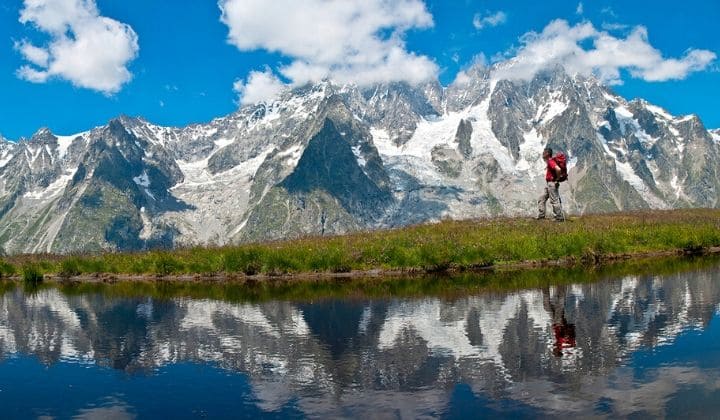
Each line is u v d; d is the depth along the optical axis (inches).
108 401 477.7
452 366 542.6
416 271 1427.2
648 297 880.9
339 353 608.7
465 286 1115.3
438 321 759.1
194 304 1018.7
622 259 1528.1
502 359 559.8
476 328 704.4
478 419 407.5
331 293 1098.1
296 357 598.2
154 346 676.1
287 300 1021.2
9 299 1210.6
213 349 647.8
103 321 866.8
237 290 1222.3
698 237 1658.5
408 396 462.6
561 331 668.1
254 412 438.9
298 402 458.0
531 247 1494.8
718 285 984.9
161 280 1556.3
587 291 970.1
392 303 931.3
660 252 1617.9
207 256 1621.6
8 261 2087.8
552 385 474.3
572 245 1513.3
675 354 550.6
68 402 478.9
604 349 579.5
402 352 601.6
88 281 1638.8
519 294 970.7
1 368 596.7
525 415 411.5
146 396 486.9
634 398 436.5
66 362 615.2
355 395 470.0
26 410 462.0
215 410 447.2
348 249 1529.3
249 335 716.7
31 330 808.9
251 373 545.6
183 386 512.4
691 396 436.1
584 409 418.6
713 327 658.8
